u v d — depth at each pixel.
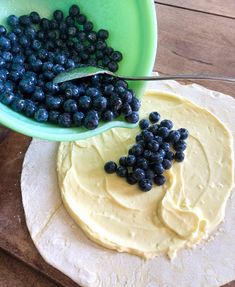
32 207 0.25
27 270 0.24
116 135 0.27
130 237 0.24
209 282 0.23
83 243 0.24
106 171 0.25
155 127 0.26
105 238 0.24
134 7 0.25
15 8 0.27
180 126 0.28
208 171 0.26
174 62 0.31
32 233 0.24
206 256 0.23
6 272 0.25
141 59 0.26
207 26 0.32
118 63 0.27
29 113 0.23
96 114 0.23
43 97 0.24
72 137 0.23
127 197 0.25
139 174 0.25
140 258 0.24
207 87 0.30
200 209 0.25
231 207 0.25
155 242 0.24
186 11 0.33
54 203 0.25
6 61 0.25
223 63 0.31
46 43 0.27
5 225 0.25
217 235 0.24
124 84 0.25
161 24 0.33
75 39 0.28
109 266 0.23
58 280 0.23
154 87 0.30
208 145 0.27
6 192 0.26
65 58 0.26
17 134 0.28
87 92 0.24
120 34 0.27
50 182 0.26
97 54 0.27
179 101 0.28
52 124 0.24
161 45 0.32
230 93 0.29
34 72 0.25
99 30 0.27
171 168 0.26
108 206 0.25
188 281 0.23
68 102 0.24
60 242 0.24
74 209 0.25
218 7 0.34
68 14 0.28
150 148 0.25
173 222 0.24
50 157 0.27
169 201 0.24
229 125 0.28
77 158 0.26
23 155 0.27
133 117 0.24
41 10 0.27
